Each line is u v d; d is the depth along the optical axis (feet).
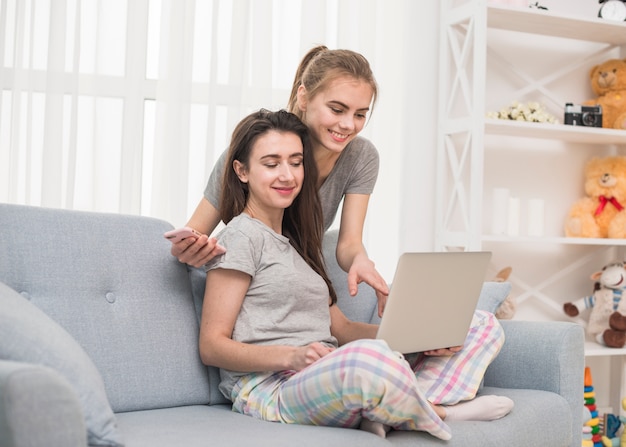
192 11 8.63
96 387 3.99
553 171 10.82
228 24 8.85
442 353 5.82
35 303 5.04
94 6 8.40
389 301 5.05
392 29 9.71
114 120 8.46
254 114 5.89
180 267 5.85
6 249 5.03
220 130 8.87
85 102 8.42
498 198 9.98
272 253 5.57
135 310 5.47
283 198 5.65
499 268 10.52
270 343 5.40
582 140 10.71
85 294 5.28
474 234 9.28
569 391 6.41
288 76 9.17
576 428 6.45
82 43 8.40
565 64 10.91
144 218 5.88
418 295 5.21
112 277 5.46
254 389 5.23
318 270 6.03
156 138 8.63
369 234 9.65
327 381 4.52
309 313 5.61
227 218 5.95
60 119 8.20
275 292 5.45
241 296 5.42
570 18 9.69
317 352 4.79
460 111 10.30
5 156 8.18
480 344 5.96
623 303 10.05
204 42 8.81
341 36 9.33
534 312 10.69
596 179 10.50
